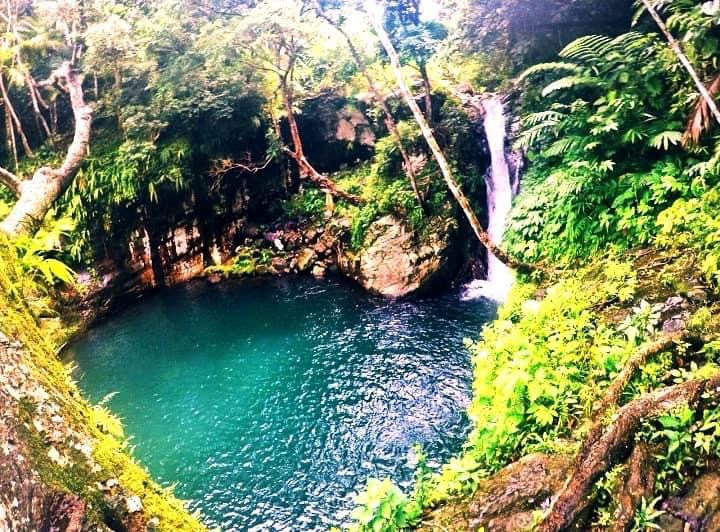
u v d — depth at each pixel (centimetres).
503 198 1177
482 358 509
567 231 661
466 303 1133
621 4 818
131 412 855
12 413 173
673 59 620
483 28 941
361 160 1507
